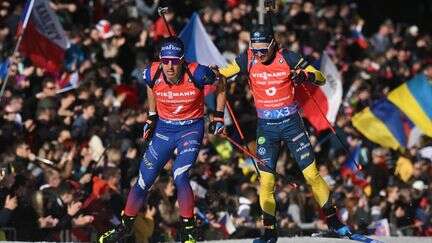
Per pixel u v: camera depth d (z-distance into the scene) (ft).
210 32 108.47
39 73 94.58
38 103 90.38
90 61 98.12
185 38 99.96
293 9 116.88
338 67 115.03
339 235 68.90
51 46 95.30
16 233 76.54
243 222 88.12
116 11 105.29
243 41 106.73
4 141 85.40
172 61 59.06
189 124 60.95
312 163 64.03
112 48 101.45
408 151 105.60
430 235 97.09
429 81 116.78
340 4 133.28
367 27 142.00
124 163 88.17
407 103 105.40
